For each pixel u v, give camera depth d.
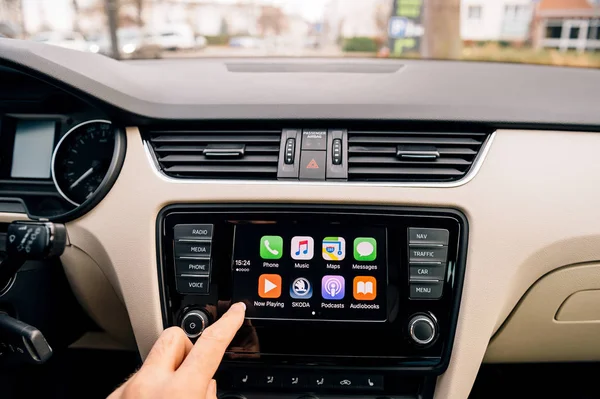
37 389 1.03
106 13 9.59
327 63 1.21
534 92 0.90
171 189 0.78
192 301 0.79
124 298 0.80
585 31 12.21
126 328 0.99
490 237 0.76
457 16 4.58
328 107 0.81
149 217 0.78
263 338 0.78
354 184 0.77
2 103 0.91
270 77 0.98
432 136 0.81
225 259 0.78
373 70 1.10
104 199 0.80
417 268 0.77
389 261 0.77
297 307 0.77
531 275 0.81
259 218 0.78
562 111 0.79
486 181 0.77
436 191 0.76
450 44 4.61
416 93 0.87
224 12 15.81
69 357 1.12
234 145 0.81
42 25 11.12
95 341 1.14
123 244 0.79
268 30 16.03
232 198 0.77
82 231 0.81
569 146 0.79
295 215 0.78
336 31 12.62
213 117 0.81
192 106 0.81
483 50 12.41
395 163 0.79
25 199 0.92
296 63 1.21
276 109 0.81
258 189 0.77
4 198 0.90
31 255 0.73
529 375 1.30
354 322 0.77
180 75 1.00
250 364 0.79
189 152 0.81
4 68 0.86
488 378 1.29
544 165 0.78
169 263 0.79
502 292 0.77
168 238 0.79
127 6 13.11
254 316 0.78
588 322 0.87
